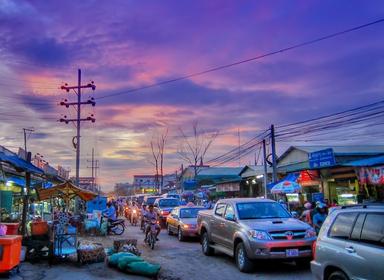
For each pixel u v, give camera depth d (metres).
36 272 11.73
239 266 12.01
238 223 12.41
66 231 13.70
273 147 25.70
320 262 7.56
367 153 23.27
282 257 11.20
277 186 22.20
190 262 13.87
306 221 16.33
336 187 23.53
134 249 14.51
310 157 22.84
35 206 29.33
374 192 19.78
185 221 20.47
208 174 54.47
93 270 12.18
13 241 10.95
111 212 24.59
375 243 6.46
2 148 23.75
